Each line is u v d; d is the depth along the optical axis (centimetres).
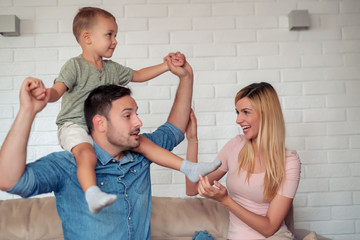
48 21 285
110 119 143
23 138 118
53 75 283
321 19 303
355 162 299
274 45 299
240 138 203
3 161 117
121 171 148
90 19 174
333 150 299
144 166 159
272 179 178
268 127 183
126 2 290
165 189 285
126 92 148
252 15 298
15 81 281
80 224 137
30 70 282
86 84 169
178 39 292
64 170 139
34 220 220
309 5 302
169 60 180
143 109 287
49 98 131
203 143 291
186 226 225
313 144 298
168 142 176
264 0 299
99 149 148
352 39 304
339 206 297
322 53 302
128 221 143
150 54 290
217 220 227
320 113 300
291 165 182
